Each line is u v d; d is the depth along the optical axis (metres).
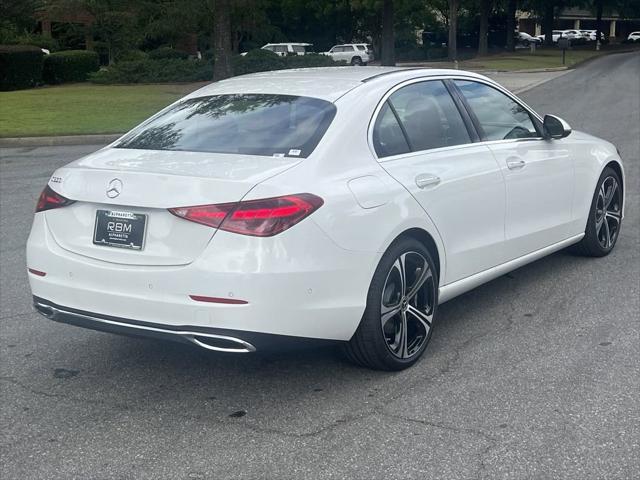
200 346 4.23
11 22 39.91
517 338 5.50
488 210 5.58
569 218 6.71
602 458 3.86
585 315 5.93
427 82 5.57
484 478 3.70
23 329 5.90
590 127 18.36
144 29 45.53
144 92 31.91
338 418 4.36
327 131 4.71
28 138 17.86
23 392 4.79
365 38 71.00
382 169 4.81
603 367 4.95
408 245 4.86
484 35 64.44
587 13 105.12
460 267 5.38
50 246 4.64
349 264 4.43
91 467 3.91
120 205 4.36
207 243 4.15
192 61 39.47
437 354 5.24
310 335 4.32
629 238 8.16
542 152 6.28
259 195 4.16
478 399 4.54
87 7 43.28
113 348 5.50
